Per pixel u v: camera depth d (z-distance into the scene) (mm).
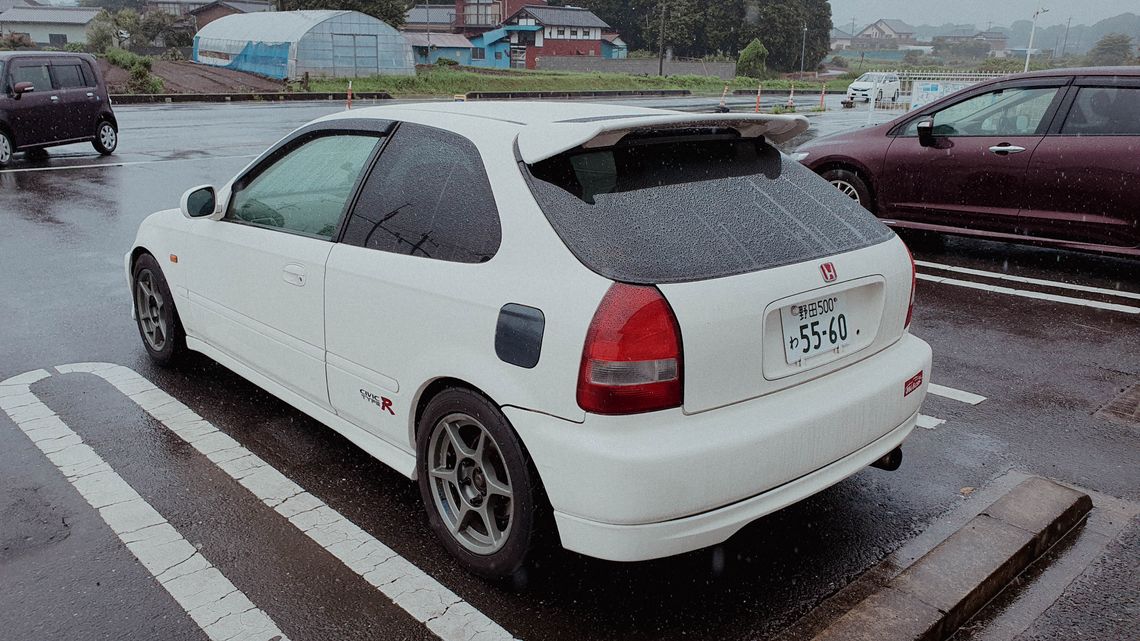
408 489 3508
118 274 6797
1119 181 6383
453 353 2723
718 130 2980
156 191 10672
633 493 2314
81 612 2670
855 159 7852
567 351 2373
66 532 3125
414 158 3090
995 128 7109
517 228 2605
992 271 7129
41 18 69562
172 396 4422
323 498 3416
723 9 92750
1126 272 7090
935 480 3604
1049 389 4617
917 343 3217
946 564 2826
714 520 2436
